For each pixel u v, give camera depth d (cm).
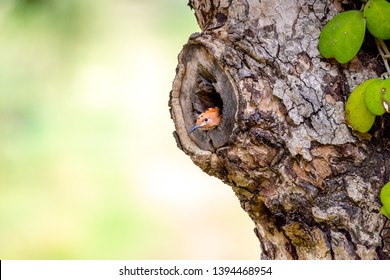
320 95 317
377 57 321
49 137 760
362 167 318
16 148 746
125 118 812
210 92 333
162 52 846
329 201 318
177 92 337
